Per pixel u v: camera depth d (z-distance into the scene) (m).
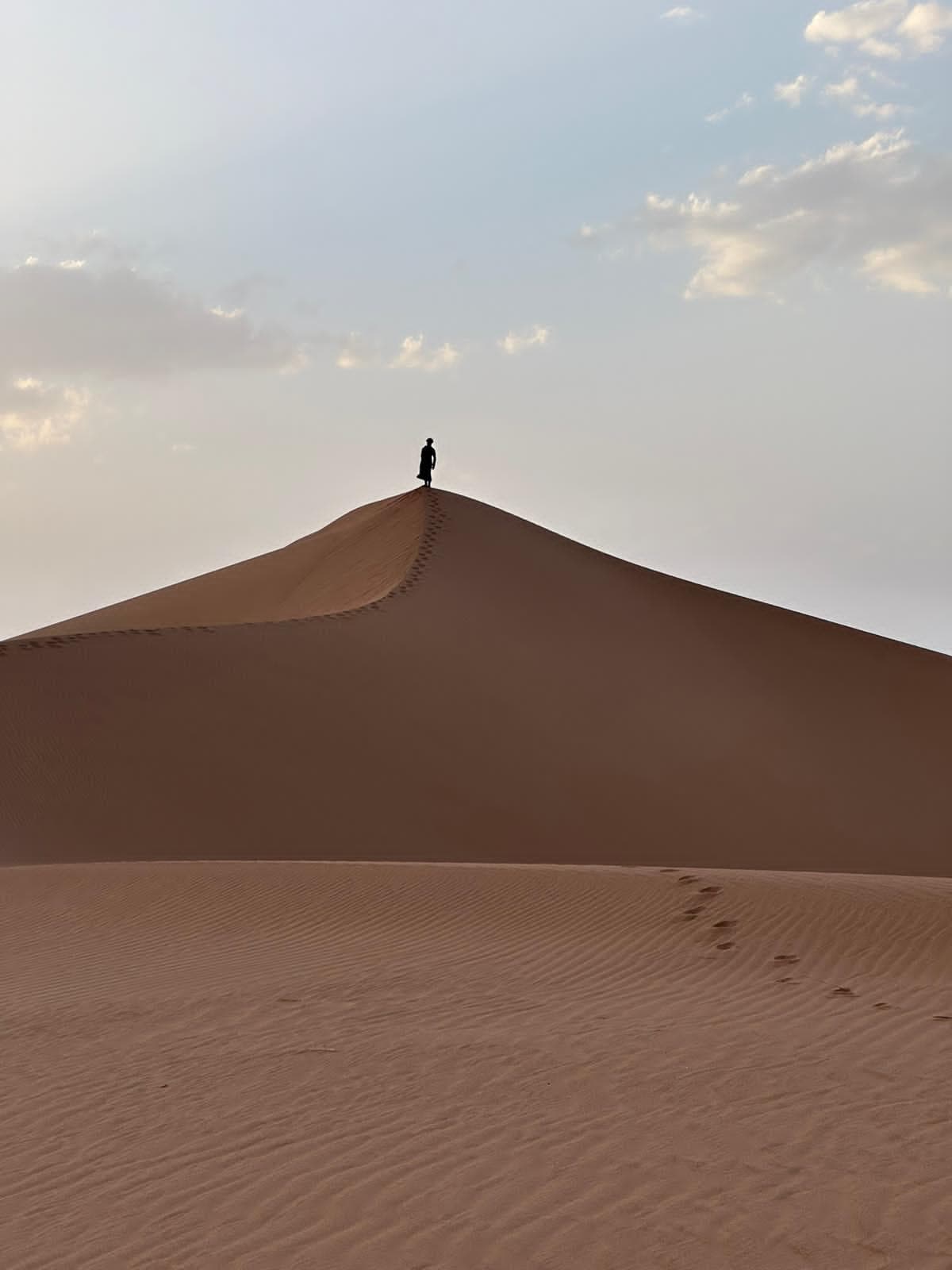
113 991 12.72
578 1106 8.62
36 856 23.19
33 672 30.25
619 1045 10.21
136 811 25.42
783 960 13.34
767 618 49.38
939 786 37.56
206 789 26.66
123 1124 8.58
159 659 31.69
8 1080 9.73
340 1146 7.96
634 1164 7.49
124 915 16.58
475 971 13.27
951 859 32.28
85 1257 6.52
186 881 18.05
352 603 42.75
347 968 13.49
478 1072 9.50
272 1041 10.55
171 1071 9.78
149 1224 6.91
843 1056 9.73
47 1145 8.27
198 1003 12.04
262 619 48.34
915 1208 6.76
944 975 12.45
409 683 33.12
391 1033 10.71
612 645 40.91
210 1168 7.68
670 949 14.05
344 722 30.33
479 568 45.12
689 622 46.25
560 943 14.48
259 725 29.39
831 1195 6.97
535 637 39.53
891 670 46.56
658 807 30.58
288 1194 7.24
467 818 27.58
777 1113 8.38
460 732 31.36
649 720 35.59
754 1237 6.46
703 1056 9.80
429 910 16.09
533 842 27.23
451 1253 6.39
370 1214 6.91
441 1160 7.67
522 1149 7.81
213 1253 6.50
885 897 14.99
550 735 32.72
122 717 28.77
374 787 27.97
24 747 27.11
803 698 41.88
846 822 33.22
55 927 16.17
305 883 17.61
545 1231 6.61
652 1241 6.46
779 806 32.66
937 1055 9.70
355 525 57.78
